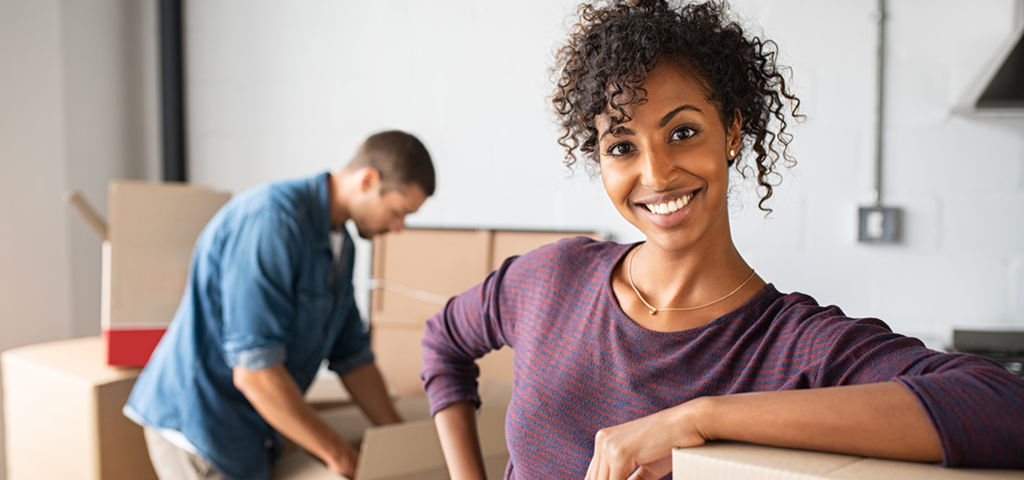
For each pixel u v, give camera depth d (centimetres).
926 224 209
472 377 116
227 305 170
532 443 90
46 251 262
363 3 258
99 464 187
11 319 253
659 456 66
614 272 90
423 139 252
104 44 284
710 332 80
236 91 275
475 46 246
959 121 205
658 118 77
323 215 180
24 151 255
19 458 216
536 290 98
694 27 79
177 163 281
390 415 207
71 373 196
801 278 217
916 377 61
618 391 84
